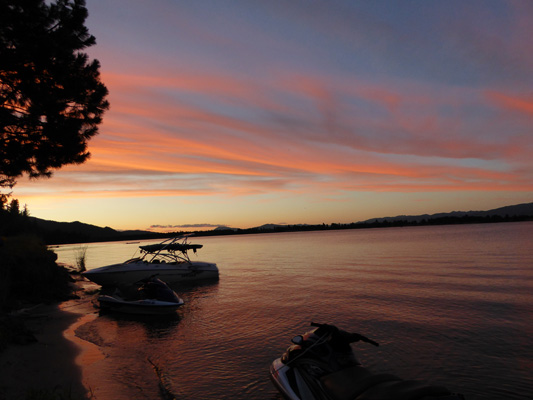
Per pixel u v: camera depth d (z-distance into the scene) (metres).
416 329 10.49
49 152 12.41
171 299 13.49
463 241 65.56
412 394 3.59
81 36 12.28
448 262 30.50
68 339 9.80
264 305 14.60
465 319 11.50
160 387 6.60
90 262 44.81
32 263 17.62
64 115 12.36
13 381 6.24
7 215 26.31
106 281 20.38
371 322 11.41
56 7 11.52
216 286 20.91
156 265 22.02
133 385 6.66
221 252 63.41
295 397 4.98
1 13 10.48
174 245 23.38
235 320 12.16
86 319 12.71
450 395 3.57
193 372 7.41
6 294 13.66
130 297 14.43
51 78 11.85
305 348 5.28
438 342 9.26
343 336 5.00
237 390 6.52
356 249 56.12
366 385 4.12
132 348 9.15
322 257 42.00
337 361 4.92
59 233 178.00
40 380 6.49
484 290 16.70
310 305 14.32
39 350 8.29
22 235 21.42
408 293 16.48
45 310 14.16
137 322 12.22
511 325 10.64
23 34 10.95
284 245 85.69
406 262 31.94
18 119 11.38
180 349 9.05
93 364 7.73
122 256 58.84
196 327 11.37
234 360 8.16
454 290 16.94
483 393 6.32
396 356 8.30
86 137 12.93
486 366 7.56
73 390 6.21
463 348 8.75
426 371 7.40
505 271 23.27
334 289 18.20
